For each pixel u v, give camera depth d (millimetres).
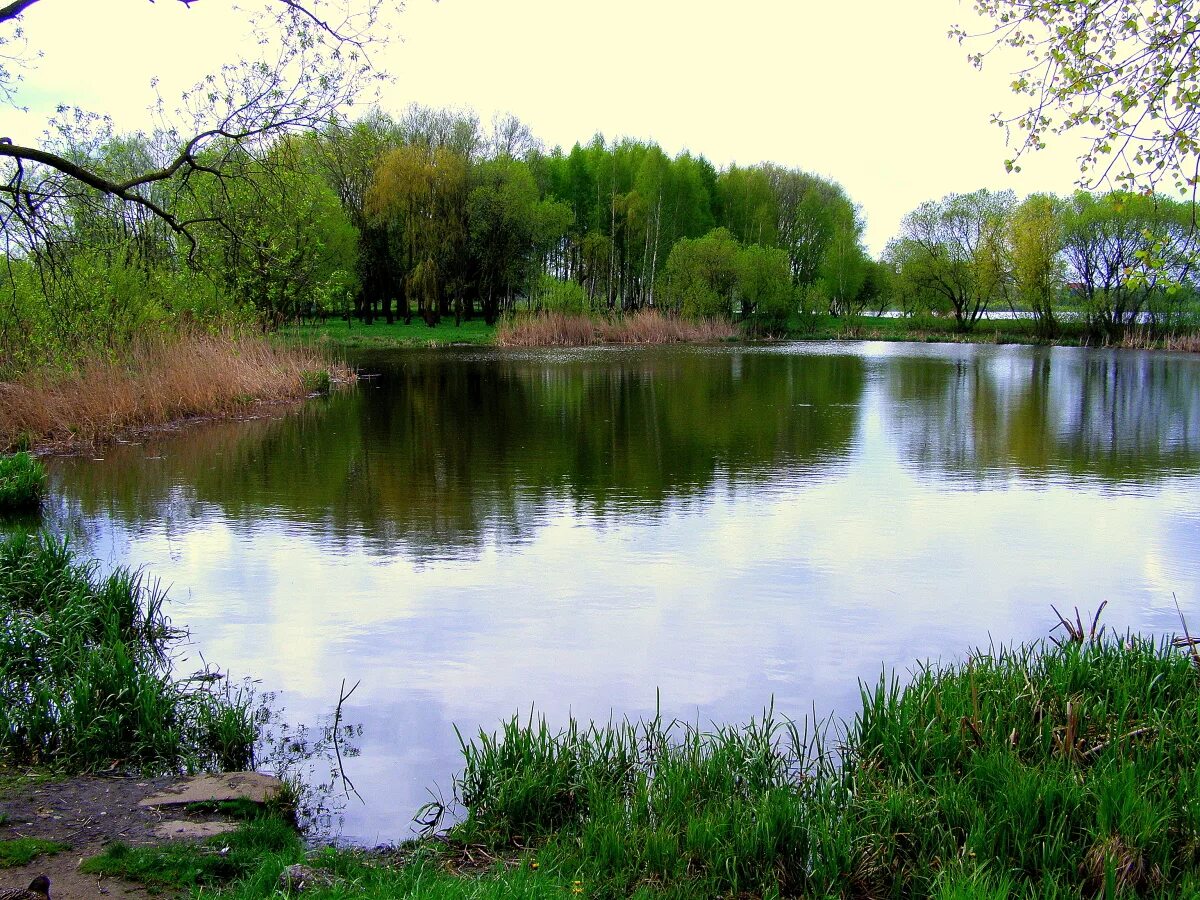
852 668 7691
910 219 70188
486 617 8922
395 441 19672
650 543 11633
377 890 4250
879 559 10922
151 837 4805
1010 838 4711
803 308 68750
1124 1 8070
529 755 5547
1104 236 53906
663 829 4797
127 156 22594
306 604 9297
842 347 55750
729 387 31297
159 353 23078
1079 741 5523
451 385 31531
